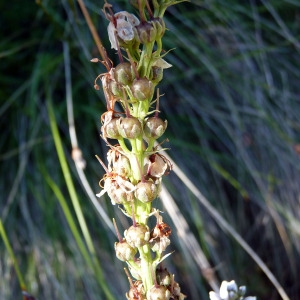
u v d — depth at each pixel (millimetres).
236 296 201
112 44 167
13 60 568
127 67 162
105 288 408
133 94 162
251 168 545
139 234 172
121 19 164
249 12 587
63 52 535
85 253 412
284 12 627
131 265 178
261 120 567
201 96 567
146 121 170
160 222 177
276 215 547
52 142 535
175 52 560
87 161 531
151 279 176
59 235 521
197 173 549
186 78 577
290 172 560
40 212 530
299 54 602
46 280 514
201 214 547
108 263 516
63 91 563
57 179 520
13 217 530
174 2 167
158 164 174
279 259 568
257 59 575
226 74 575
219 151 569
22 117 553
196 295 528
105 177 178
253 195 558
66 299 501
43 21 577
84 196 525
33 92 518
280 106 571
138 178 172
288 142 541
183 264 533
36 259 519
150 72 167
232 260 554
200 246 537
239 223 564
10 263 517
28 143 505
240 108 563
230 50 577
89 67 531
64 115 546
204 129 566
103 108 537
